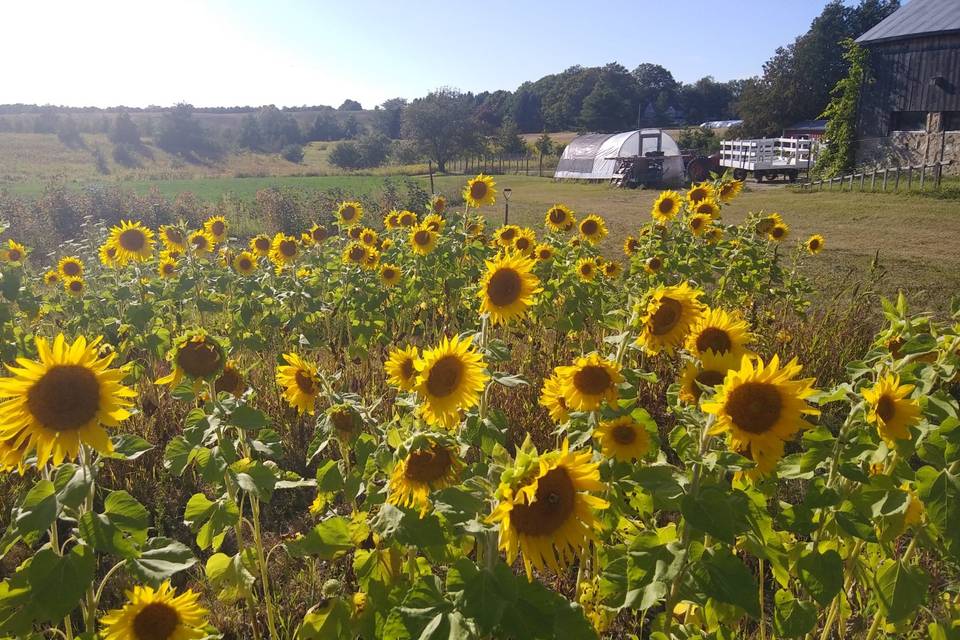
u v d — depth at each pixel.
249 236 21.30
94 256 9.45
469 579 2.35
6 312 5.80
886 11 73.88
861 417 2.82
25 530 2.38
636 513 3.76
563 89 121.56
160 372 7.01
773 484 2.95
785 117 68.12
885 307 3.66
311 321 7.66
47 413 2.41
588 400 3.12
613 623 3.89
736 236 8.44
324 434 3.33
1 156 68.56
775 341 7.55
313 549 3.05
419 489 2.62
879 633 3.42
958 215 21.50
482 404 3.52
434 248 7.99
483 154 67.12
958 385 5.25
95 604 2.75
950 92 31.03
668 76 129.62
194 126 85.31
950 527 2.71
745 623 3.66
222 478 3.06
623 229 21.14
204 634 2.59
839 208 24.00
